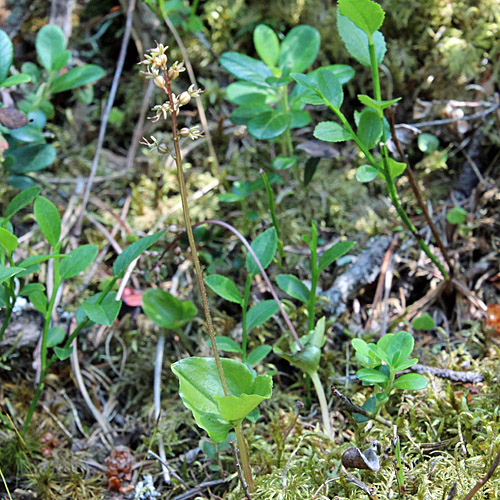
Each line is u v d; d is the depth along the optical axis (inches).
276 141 29.8
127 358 27.7
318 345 25.7
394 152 29.0
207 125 30.1
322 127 25.7
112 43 31.4
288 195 29.5
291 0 30.1
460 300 27.9
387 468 24.8
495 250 28.3
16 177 28.4
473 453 25.0
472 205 28.9
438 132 29.5
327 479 24.9
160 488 25.9
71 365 27.4
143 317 28.0
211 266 28.6
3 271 23.9
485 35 29.5
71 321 27.7
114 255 28.8
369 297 28.2
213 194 29.5
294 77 25.4
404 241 28.6
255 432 26.2
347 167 29.7
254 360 25.8
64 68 30.5
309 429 26.2
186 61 29.7
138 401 27.2
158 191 29.4
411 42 29.9
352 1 24.6
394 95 30.1
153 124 30.3
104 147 30.5
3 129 27.9
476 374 26.1
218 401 23.4
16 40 31.0
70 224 28.9
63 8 30.9
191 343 27.8
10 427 26.5
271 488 24.6
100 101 30.8
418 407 25.9
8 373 27.4
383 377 24.7
